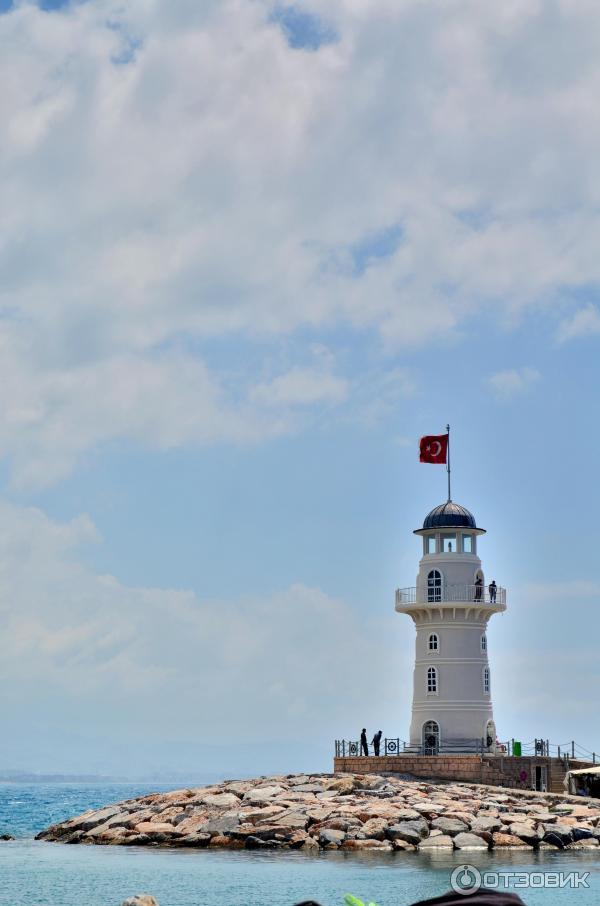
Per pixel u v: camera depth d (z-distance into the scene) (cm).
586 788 8131
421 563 9075
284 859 6156
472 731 8800
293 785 7969
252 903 4812
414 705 9031
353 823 6800
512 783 8294
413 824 6681
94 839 7456
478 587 8969
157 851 6744
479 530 9062
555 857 6181
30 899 5041
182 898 4972
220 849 6706
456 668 8881
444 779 8300
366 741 8812
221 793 7875
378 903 4703
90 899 5003
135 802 8219
